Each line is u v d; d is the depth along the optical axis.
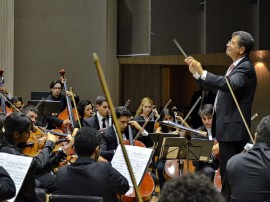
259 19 15.40
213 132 6.96
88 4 15.48
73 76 15.56
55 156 7.36
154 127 11.50
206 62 18.64
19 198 5.97
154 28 15.08
